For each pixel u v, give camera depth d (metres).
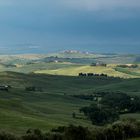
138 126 105.00
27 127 122.00
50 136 88.62
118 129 100.06
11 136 84.06
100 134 96.31
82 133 92.88
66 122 160.50
